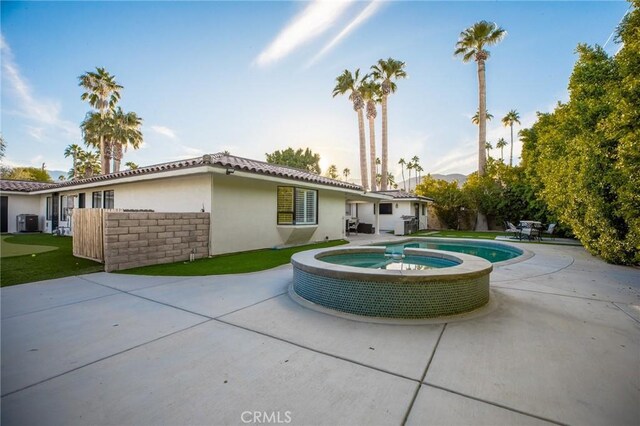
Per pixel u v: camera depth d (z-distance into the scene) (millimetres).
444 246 13648
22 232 16219
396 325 3619
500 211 22766
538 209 19734
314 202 12672
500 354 2871
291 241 11930
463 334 3346
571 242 13336
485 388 2305
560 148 12328
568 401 2148
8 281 5844
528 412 2025
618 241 7602
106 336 3291
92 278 6109
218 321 3750
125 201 12031
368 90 27391
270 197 11164
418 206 24406
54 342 3137
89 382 2391
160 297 4801
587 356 2834
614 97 5762
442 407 2076
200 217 8688
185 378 2451
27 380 2414
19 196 17016
